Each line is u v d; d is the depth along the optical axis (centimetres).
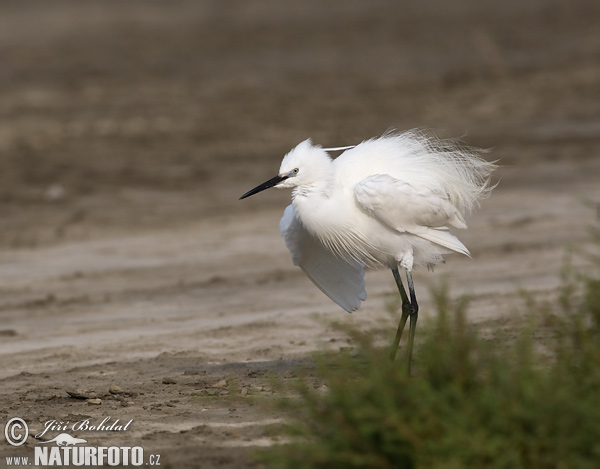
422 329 697
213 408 839
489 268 1511
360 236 956
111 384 956
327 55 4328
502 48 4309
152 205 2131
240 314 1312
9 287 1534
